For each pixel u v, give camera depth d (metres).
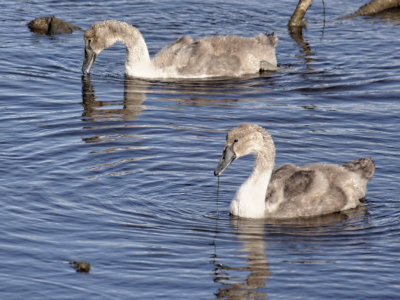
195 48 23.19
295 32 26.83
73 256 12.80
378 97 20.81
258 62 23.22
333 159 16.84
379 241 13.54
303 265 12.66
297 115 19.50
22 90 21.30
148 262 12.69
